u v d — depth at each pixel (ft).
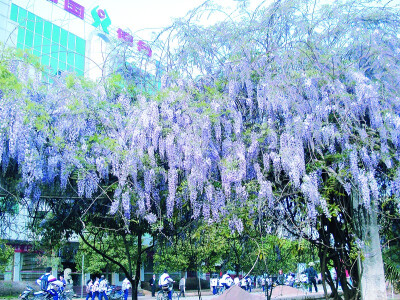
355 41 26.00
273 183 23.75
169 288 46.62
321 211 23.04
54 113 24.43
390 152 23.27
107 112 26.07
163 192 25.39
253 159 24.12
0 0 79.87
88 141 24.70
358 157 23.06
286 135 23.32
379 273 22.15
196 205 24.03
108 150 24.72
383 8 26.04
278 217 24.38
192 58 27.76
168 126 25.16
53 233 29.96
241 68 26.08
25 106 22.84
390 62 24.98
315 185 22.07
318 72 24.16
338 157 22.77
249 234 24.82
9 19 81.20
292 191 23.57
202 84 27.35
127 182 24.44
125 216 24.48
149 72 28.99
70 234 31.60
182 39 28.09
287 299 42.65
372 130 23.15
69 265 87.92
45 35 88.28
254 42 27.07
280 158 23.36
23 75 24.34
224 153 24.38
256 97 25.96
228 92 26.08
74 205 27.73
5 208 26.81
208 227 23.99
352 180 23.06
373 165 23.47
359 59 25.21
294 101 23.70
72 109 24.43
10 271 64.13
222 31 27.66
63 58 62.08
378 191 24.29
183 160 24.49
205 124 24.23
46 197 26.05
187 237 28.89
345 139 22.97
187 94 25.93
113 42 28.91
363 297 22.27
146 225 29.04
